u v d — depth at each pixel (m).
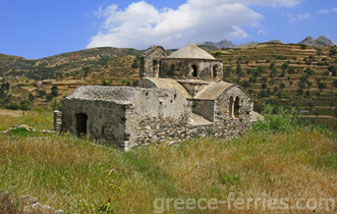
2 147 12.96
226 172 13.59
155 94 18.83
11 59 181.38
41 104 71.25
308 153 18.67
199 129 22.00
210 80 25.86
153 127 18.70
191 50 25.97
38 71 148.88
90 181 10.73
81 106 19.52
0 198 6.93
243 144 20.11
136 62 99.44
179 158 14.98
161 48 27.42
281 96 65.12
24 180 9.21
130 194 10.13
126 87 18.92
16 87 98.00
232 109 25.25
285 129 24.45
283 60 93.50
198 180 12.41
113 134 17.45
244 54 102.50
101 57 173.62
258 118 27.47
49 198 8.41
